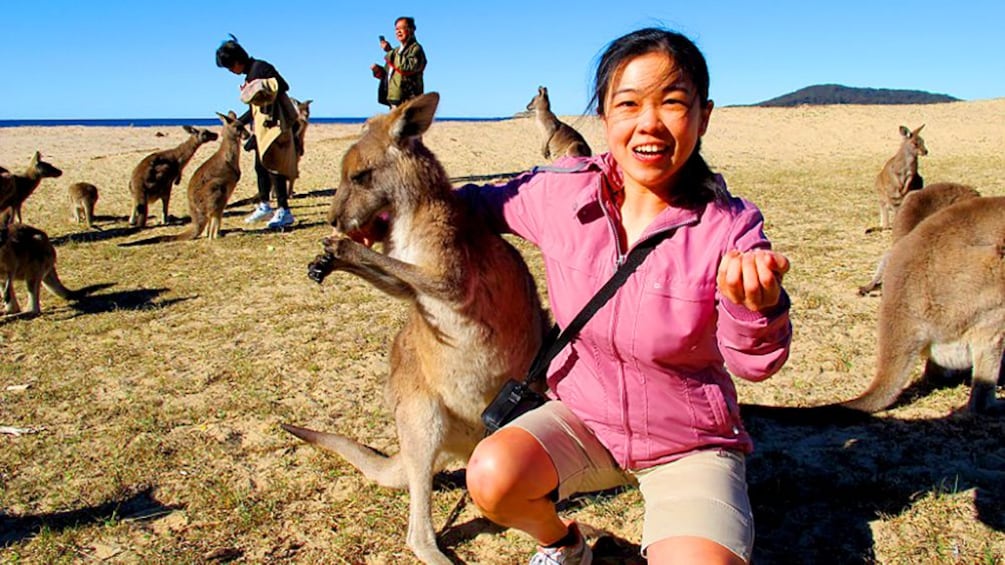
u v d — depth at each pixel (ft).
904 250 13.61
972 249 12.93
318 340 18.90
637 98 6.97
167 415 14.66
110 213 42.22
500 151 67.36
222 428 14.05
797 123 90.74
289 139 34.55
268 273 26.20
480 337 10.30
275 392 15.70
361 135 11.32
